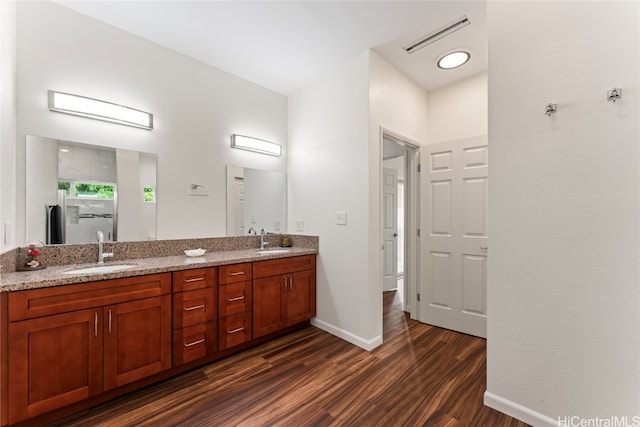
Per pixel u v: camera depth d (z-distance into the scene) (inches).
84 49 80.1
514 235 61.4
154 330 71.9
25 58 71.2
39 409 56.2
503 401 62.8
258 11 78.2
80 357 61.1
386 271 173.0
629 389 48.7
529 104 59.6
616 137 49.9
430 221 117.4
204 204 105.2
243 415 62.4
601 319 51.4
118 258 84.4
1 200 59.2
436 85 120.9
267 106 125.2
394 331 110.4
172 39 91.4
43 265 72.3
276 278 100.7
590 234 52.5
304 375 78.4
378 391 71.0
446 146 113.3
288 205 130.1
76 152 78.8
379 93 99.3
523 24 60.5
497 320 63.8
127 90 87.7
